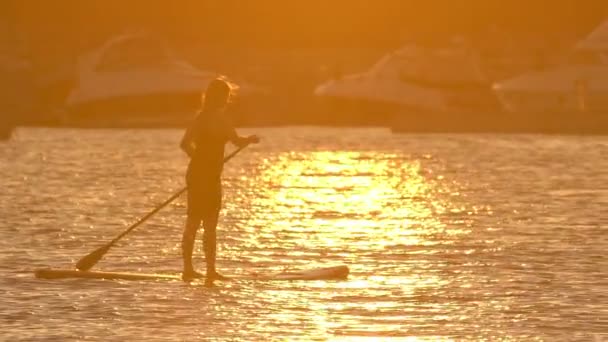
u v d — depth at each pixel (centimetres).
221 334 3866
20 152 14925
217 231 6694
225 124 4959
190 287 4747
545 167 12031
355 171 12006
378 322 4072
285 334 3872
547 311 4269
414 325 4025
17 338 3794
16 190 9312
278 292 4647
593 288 4738
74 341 3753
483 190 9450
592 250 5828
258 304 4384
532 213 7612
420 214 7662
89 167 12144
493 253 5756
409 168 12344
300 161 13612
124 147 16175
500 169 11862
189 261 4984
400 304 4406
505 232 6600
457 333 3900
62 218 7262
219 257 5716
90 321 4059
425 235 6500
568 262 5441
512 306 4359
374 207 8194
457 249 5906
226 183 10362
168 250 5884
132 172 11469
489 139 17975
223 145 4978
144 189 9481
